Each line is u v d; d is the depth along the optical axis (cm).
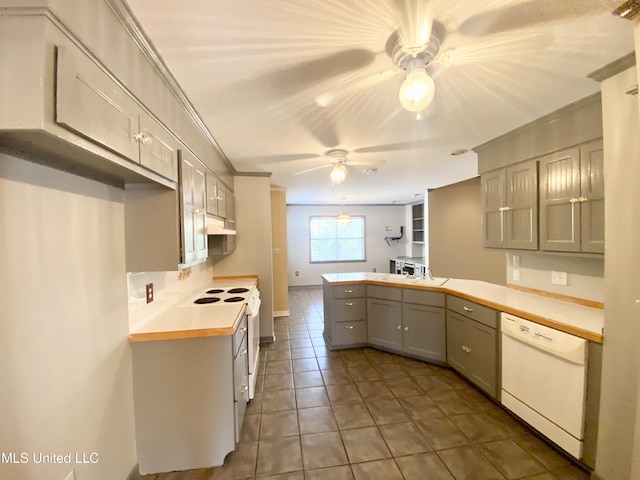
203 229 211
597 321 171
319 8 104
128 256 159
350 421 207
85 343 125
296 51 129
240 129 219
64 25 77
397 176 414
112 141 99
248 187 374
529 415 189
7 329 91
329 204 779
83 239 125
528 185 224
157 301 200
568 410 164
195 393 169
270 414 217
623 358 141
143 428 166
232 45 124
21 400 95
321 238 794
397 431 195
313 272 788
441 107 190
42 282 103
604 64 144
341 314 341
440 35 121
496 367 220
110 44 98
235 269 372
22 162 96
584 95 175
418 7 105
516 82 160
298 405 228
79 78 82
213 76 147
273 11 105
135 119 115
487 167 265
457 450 177
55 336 109
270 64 139
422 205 708
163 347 167
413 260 675
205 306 224
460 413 214
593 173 178
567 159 194
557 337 168
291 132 228
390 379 268
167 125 148
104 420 137
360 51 130
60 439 110
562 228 198
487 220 267
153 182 148
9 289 92
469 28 118
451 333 278
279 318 483
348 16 109
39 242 102
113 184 147
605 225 149
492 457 171
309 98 173
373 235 811
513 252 247
